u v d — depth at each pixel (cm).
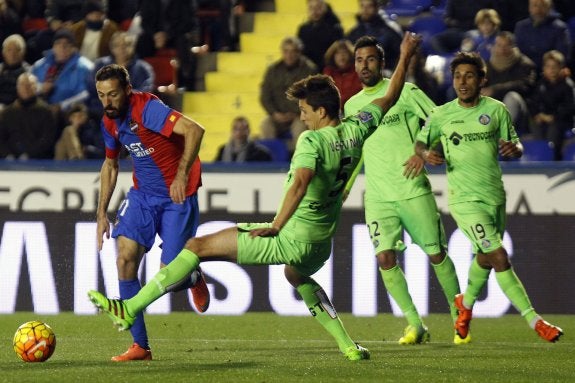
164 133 2578
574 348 3073
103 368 2456
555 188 4134
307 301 2639
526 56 4959
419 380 2284
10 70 5119
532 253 4144
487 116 3167
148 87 5034
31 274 4269
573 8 5344
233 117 5366
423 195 3281
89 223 4256
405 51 2514
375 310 4184
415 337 3219
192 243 2431
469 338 3269
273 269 4216
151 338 3438
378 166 3297
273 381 2238
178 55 5422
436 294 4144
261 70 5531
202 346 3159
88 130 4891
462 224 3198
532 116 4703
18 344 2589
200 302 2938
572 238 4125
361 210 4184
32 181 4278
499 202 3195
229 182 4234
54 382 2200
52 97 5012
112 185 2752
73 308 4250
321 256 2469
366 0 4956
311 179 2323
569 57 4959
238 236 2425
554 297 4134
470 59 3164
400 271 3278
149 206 2684
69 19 5528
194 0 5509
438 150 4175
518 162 4181
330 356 2805
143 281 4203
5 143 4816
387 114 3275
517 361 2698
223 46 5594
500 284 3153
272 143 4806
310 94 2406
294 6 5766
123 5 5684
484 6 5188
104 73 2577
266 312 4222
